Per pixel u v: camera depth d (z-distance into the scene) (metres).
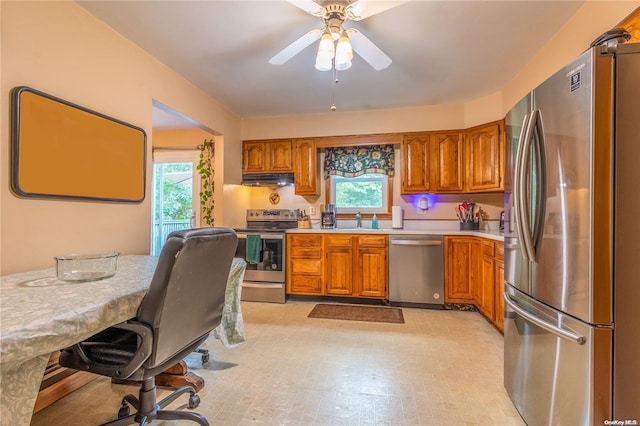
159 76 2.54
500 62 2.59
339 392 1.78
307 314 3.16
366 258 3.49
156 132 4.48
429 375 1.96
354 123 3.88
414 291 3.38
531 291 1.42
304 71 2.74
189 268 1.16
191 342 1.33
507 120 1.75
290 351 2.30
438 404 1.67
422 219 3.89
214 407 1.64
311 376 1.95
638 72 1.04
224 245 1.35
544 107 1.31
